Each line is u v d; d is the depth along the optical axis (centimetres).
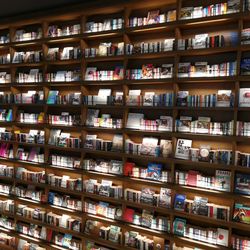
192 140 366
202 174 354
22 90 500
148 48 368
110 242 396
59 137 442
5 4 412
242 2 305
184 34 366
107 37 414
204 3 354
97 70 427
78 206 429
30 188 484
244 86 335
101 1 381
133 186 404
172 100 356
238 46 310
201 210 339
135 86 402
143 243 373
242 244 315
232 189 322
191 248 354
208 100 336
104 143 405
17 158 491
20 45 475
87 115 423
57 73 441
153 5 373
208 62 354
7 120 496
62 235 446
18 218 482
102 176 402
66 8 410
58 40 434
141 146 378
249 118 334
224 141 346
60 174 465
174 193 357
